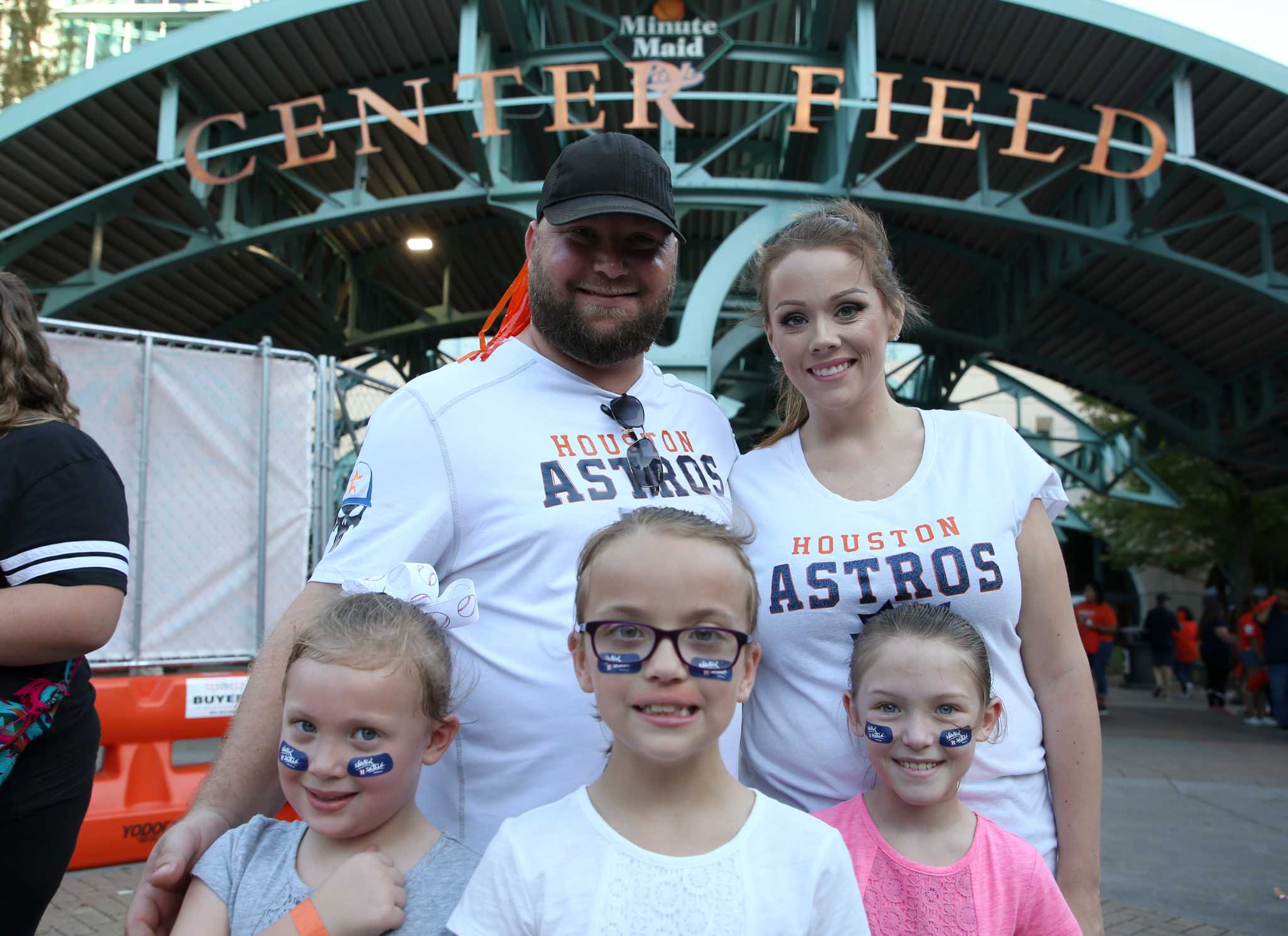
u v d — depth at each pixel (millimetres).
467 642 1701
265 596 5223
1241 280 9305
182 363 5105
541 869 1249
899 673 1653
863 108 8242
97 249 9570
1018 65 9531
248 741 1559
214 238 9625
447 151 11586
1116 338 14438
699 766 1295
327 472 5477
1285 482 17359
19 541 1753
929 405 18141
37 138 9086
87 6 28844
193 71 9219
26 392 1913
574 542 1718
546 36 10844
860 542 1808
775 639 1842
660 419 1966
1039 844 1766
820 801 1825
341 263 13688
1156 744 9914
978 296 15133
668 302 1894
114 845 4598
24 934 1854
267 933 1306
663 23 9062
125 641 4812
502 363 1862
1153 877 4918
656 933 1199
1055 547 1845
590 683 1348
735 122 11750
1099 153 8617
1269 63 8422
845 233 1854
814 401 1884
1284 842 5625
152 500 4961
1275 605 11344
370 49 9500
